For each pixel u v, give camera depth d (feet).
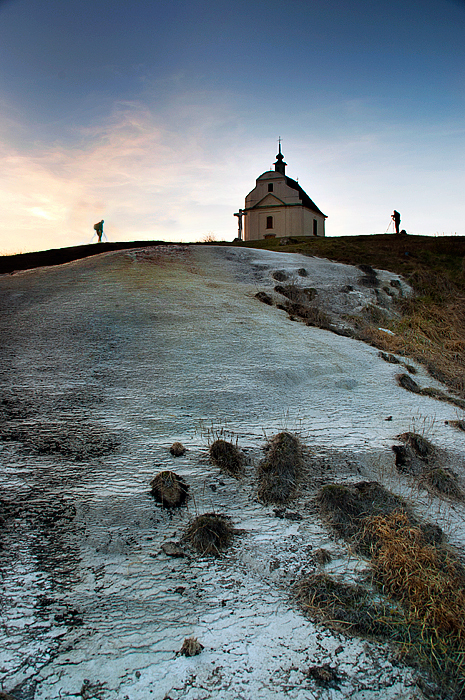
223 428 15.92
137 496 12.56
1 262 51.67
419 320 34.73
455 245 51.72
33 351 20.92
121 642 8.86
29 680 8.03
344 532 12.24
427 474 14.94
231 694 8.04
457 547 12.08
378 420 17.84
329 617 9.77
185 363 20.27
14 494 12.25
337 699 8.07
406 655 9.08
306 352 23.06
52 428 15.07
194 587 10.27
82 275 35.78
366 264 45.91
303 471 14.32
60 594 9.79
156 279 33.88
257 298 32.40
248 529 12.10
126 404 16.78
